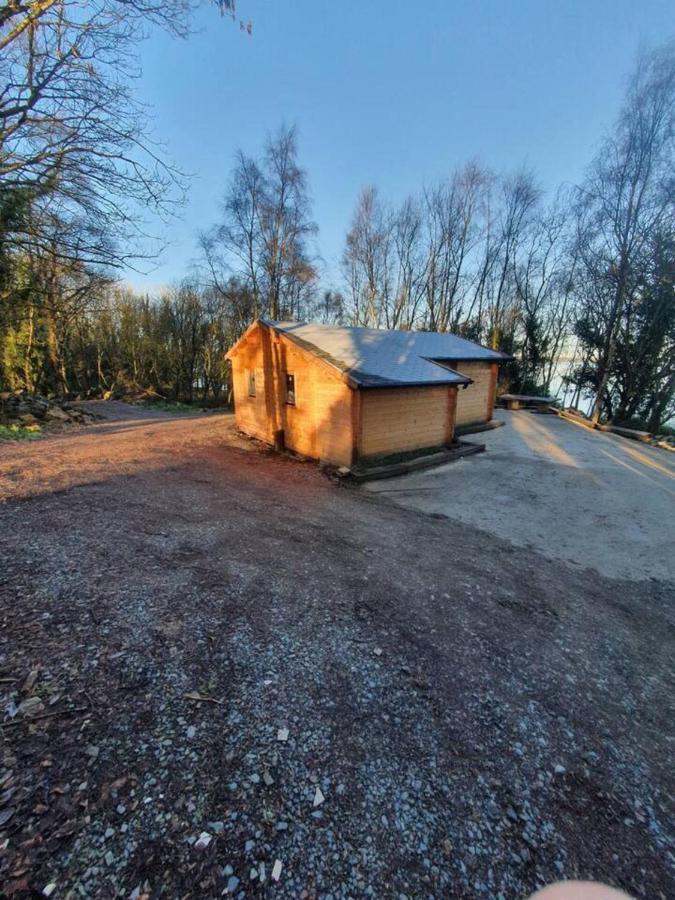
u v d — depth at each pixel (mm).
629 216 15219
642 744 2510
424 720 2494
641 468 9758
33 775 1903
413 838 1812
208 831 1747
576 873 1743
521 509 7016
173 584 3732
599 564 5152
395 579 4273
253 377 12172
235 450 10836
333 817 1867
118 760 2025
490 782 2129
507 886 1667
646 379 17328
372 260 28656
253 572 4129
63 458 8828
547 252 23812
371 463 9148
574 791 2135
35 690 2395
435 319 27422
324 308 29594
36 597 3318
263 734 2271
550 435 13672
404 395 9578
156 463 8812
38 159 7812
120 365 28547
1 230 8336
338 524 5852
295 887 1581
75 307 12648
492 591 4219
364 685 2729
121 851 1633
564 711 2697
